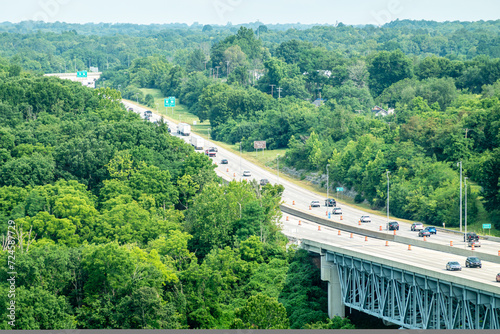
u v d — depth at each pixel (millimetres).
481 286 128750
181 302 177500
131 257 175375
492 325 128875
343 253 170375
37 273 171000
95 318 167250
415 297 146000
